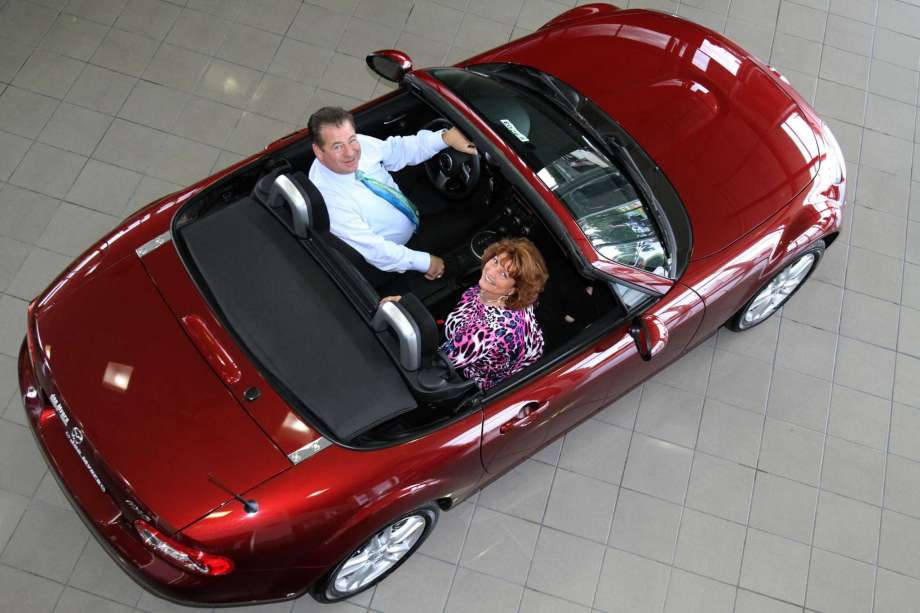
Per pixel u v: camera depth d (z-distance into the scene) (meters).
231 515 2.57
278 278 2.90
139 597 3.41
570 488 3.80
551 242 3.42
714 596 3.61
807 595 3.65
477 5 5.17
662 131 3.71
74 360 2.77
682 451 3.93
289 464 2.67
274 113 4.70
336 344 2.80
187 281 2.93
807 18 5.34
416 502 2.92
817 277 4.45
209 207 3.24
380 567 3.34
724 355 4.20
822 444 4.01
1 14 4.82
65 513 3.53
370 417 2.72
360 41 4.97
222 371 2.75
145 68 4.75
